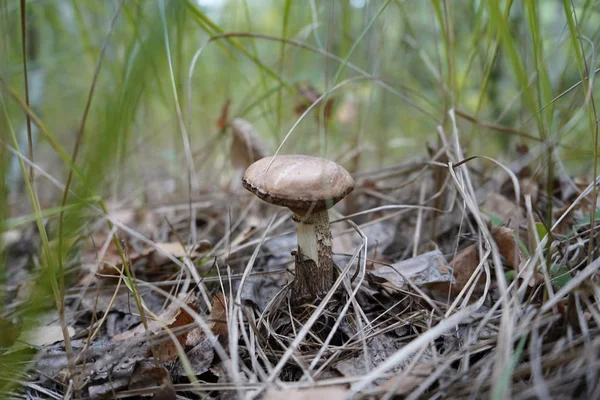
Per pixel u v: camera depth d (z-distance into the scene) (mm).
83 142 549
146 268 437
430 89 649
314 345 350
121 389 334
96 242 476
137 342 350
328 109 528
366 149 562
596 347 300
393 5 499
